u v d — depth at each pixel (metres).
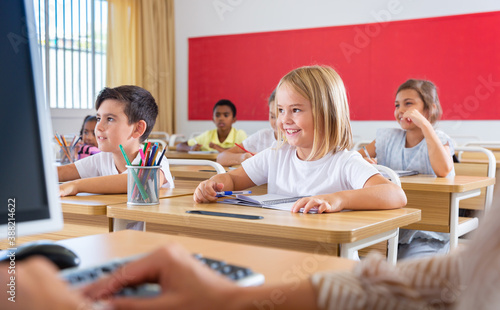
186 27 6.54
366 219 1.12
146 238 0.91
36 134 0.65
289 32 5.92
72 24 5.51
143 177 1.31
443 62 5.16
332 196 1.23
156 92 6.38
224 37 6.31
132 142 1.71
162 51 6.42
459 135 5.08
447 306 0.49
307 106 1.40
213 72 6.41
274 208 1.27
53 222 0.66
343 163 1.43
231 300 0.48
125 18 6.02
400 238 2.08
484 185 2.13
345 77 5.62
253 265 0.73
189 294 0.47
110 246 0.84
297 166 1.50
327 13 5.69
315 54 5.78
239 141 4.96
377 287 0.49
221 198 1.41
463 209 2.88
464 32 5.06
